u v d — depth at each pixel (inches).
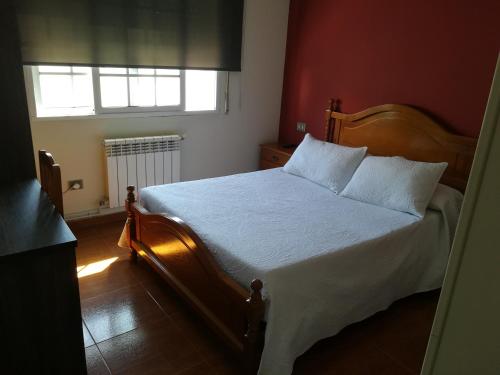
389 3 129.0
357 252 86.1
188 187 120.1
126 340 88.0
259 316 70.8
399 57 128.8
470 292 26.3
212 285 82.2
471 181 25.0
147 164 144.8
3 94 81.4
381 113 133.6
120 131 140.9
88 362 81.2
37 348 62.8
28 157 86.5
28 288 59.2
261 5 158.9
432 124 118.8
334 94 153.5
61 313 63.1
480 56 108.7
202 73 156.4
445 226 105.3
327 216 102.7
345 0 143.0
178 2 137.6
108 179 137.4
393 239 94.0
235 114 167.3
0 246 57.4
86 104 134.9
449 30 114.7
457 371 28.2
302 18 161.2
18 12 111.6
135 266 118.5
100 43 126.7
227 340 79.5
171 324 93.9
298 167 136.3
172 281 98.0
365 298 90.0
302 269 77.2
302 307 78.1
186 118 154.8
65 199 136.2
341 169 124.4
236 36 155.6
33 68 122.6
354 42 142.5
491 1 104.7
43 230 62.9
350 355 86.0
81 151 134.8
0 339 59.2
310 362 83.5
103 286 107.7
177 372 80.0
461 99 114.5
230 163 173.2
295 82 170.4
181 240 90.8
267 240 86.7
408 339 91.8
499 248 24.2
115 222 146.3
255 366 75.4
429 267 106.5
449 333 28.2
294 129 175.2
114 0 125.3
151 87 144.9
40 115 125.9
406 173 109.0
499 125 23.2
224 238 87.0
